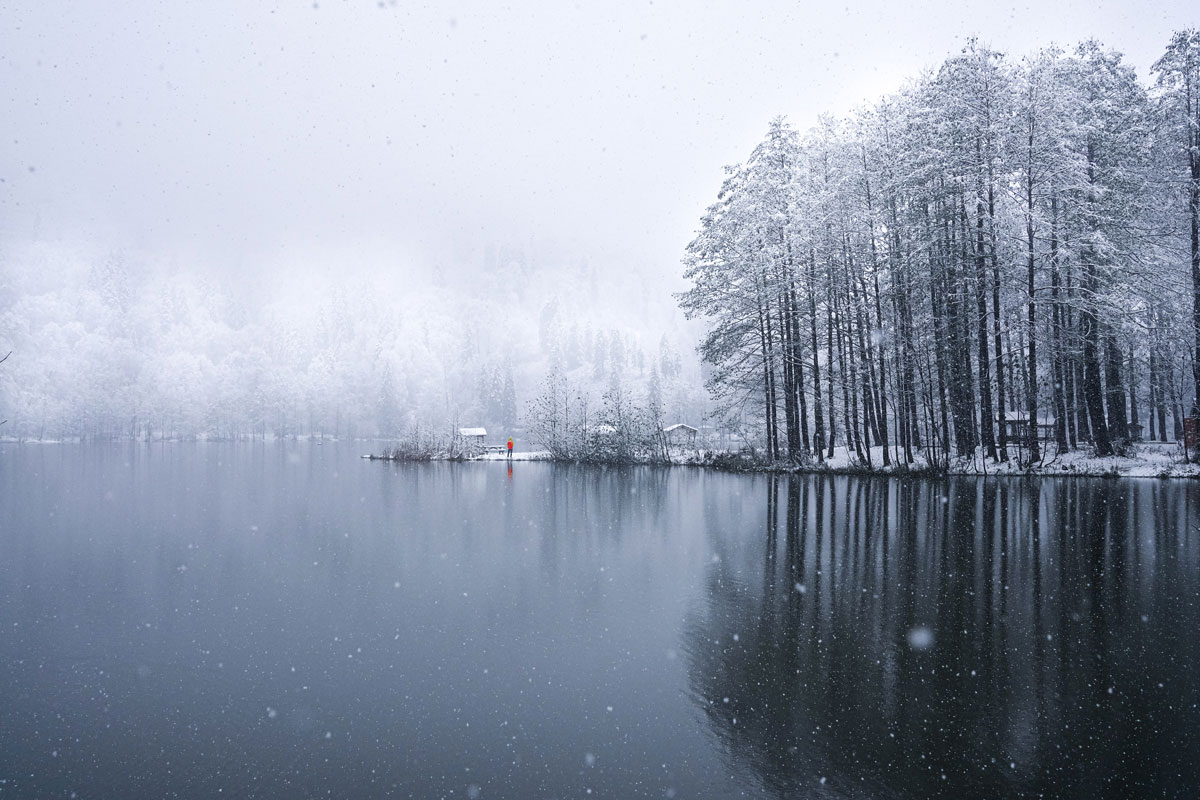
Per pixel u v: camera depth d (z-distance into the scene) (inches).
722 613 306.7
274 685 227.9
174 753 180.4
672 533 533.0
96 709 209.6
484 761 174.4
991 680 223.8
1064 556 418.6
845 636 270.8
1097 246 935.7
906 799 155.3
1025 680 223.1
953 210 991.6
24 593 357.1
